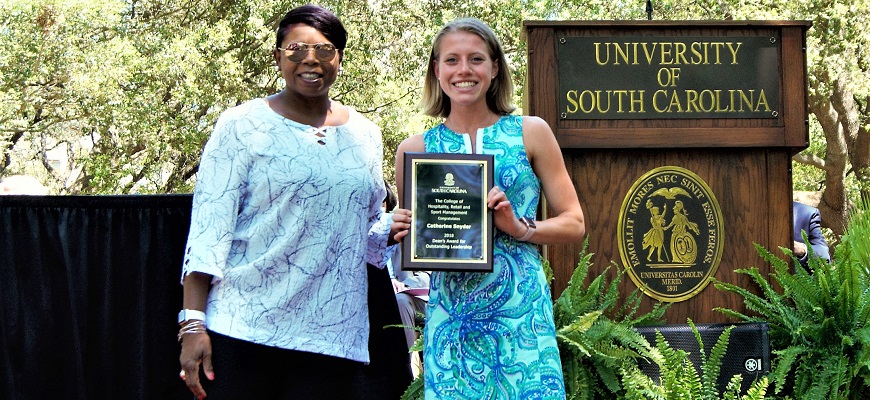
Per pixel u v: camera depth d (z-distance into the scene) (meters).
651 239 4.11
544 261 3.97
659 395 3.64
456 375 3.04
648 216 4.11
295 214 3.03
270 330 3.00
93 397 3.87
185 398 3.90
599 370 3.77
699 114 4.09
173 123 15.96
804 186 20.98
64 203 3.86
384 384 3.35
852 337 3.80
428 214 2.98
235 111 3.09
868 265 4.13
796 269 4.00
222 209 2.99
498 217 2.97
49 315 3.84
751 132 4.09
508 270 3.03
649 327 3.97
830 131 15.93
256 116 3.07
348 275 3.12
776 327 4.00
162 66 15.01
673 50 4.10
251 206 3.04
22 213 3.83
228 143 3.04
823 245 5.35
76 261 3.86
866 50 15.24
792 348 3.84
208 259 2.96
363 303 3.20
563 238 3.08
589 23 4.05
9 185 4.72
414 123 17.09
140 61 14.99
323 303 3.06
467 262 2.95
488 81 3.13
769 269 4.15
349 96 17.66
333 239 3.07
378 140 3.30
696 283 4.12
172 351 3.90
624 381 3.64
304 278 3.03
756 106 4.11
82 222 3.88
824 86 14.87
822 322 3.83
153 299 3.90
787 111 4.11
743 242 4.14
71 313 3.85
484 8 15.48
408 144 3.29
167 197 3.91
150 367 3.89
